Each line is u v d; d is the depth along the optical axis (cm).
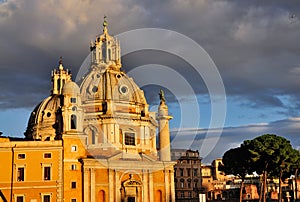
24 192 9012
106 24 12825
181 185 15212
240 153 11269
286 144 10744
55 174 9250
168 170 10825
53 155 9344
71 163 9488
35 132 12094
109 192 9856
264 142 10662
